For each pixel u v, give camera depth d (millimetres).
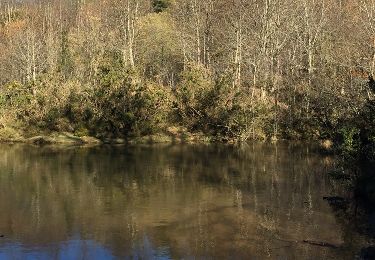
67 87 37438
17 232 13484
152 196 17594
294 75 43844
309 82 39562
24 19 79125
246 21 49031
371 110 18406
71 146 32750
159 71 57156
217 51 50781
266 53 42656
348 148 17984
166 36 61812
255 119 35969
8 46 64312
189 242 12539
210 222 14242
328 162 25453
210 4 56250
